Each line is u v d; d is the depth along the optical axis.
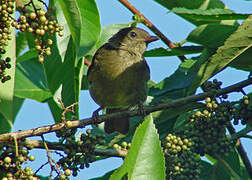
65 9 7.79
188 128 9.01
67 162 7.73
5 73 7.84
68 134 8.11
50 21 7.38
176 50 9.37
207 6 10.69
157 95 10.10
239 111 8.82
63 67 9.09
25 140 7.76
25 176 6.90
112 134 11.02
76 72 9.17
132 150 5.70
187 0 10.67
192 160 8.66
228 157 9.76
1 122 9.72
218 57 8.02
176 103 8.95
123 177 5.89
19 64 11.72
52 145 7.86
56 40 9.08
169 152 8.42
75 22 7.83
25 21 7.30
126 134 9.84
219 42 8.91
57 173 7.05
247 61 8.64
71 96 9.06
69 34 9.14
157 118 9.43
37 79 11.60
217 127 8.82
